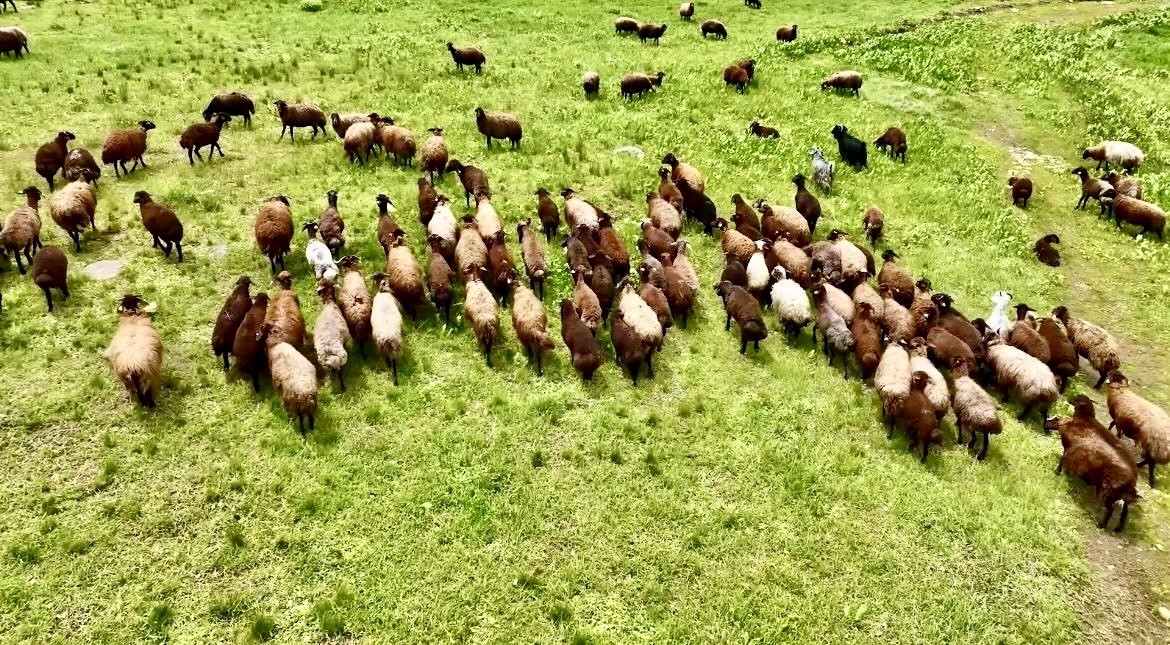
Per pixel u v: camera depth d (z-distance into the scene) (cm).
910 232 1942
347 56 2797
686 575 1004
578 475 1145
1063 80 3059
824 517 1101
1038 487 1163
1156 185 2269
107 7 3039
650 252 1661
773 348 1476
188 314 1397
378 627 913
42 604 902
